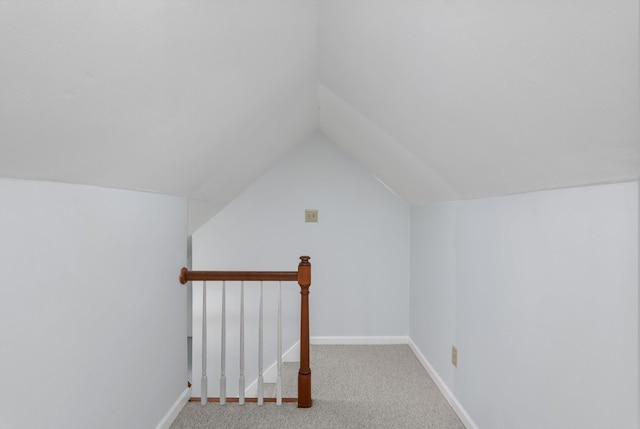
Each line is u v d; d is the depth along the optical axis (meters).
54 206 1.24
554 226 1.41
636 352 1.03
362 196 3.81
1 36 0.68
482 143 1.50
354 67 1.77
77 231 1.36
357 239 3.82
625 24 0.69
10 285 1.05
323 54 1.88
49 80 0.84
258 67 1.63
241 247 3.77
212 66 1.36
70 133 1.06
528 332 1.59
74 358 1.35
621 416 1.08
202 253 3.76
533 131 1.17
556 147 1.15
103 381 1.54
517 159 1.40
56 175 1.21
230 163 2.68
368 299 3.83
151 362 2.02
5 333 1.04
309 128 3.42
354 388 2.79
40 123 0.93
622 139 0.92
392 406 2.51
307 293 2.49
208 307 3.75
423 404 2.54
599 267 1.17
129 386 1.77
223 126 1.98
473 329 2.18
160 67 1.13
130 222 1.78
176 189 2.27
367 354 3.52
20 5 0.65
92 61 0.89
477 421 2.11
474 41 1.02
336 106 2.55
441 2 0.97
